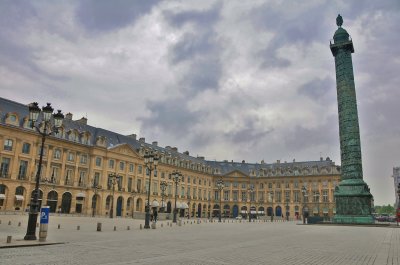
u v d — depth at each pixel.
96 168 64.50
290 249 15.48
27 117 55.75
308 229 33.12
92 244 15.70
